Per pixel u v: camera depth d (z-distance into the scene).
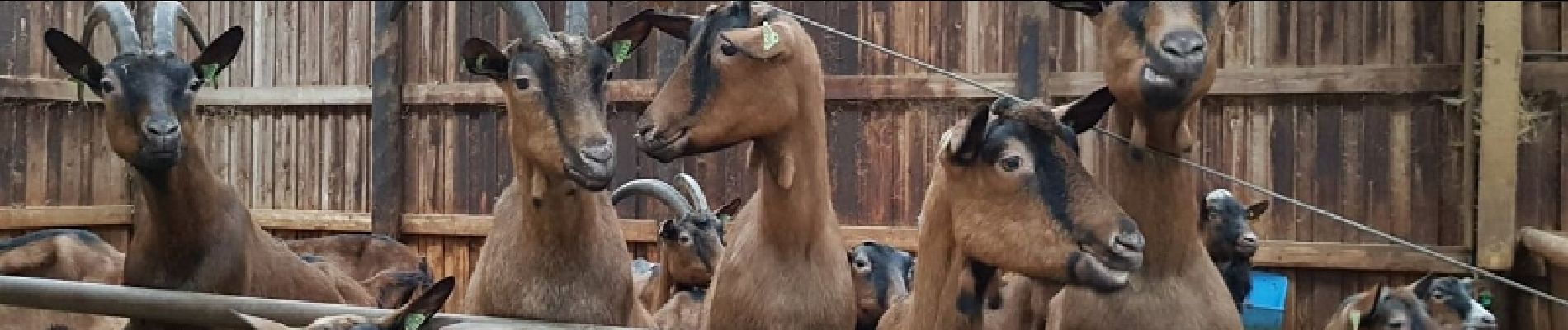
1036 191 2.59
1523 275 5.47
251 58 8.41
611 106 7.54
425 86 7.98
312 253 6.29
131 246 4.02
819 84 3.25
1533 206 5.51
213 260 3.91
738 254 3.37
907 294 4.51
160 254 3.90
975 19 6.84
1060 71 6.71
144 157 3.64
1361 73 6.27
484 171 7.89
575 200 3.42
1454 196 6.18
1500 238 5.55
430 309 2.94
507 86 3.26
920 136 6.96
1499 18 5.52
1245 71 6.44
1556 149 5.30
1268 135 6.48
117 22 3.81
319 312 3.44
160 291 3.77
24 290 3.88
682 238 5.18
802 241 3.27
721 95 3.06
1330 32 6.36
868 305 4.50
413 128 8.05
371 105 8.10
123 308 3.79
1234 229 4.35
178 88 3.78
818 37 7.14
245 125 8.48
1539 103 5.44
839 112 7.13
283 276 4.27
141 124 3.64
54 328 4.89
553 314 3.48
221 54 4.02
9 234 5.80
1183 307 2.94
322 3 8.21
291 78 8.30
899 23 6.98
